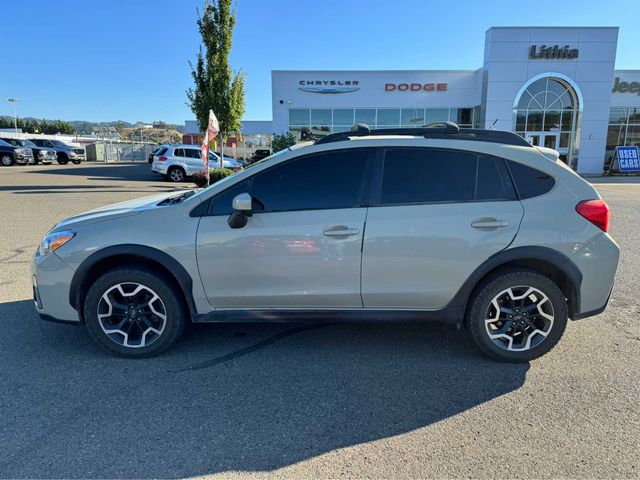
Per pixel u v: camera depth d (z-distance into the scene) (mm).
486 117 26906
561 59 26375
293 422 2850
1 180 20344
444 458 2514
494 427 2795
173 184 20125
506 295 3555
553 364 3600
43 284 3615
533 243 3441
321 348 3914
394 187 3512
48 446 2590
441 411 2973
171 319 3625
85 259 3539
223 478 2357
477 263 3455
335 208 3488
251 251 3490
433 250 3449
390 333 4246
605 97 26875
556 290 3477
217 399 3102
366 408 3010
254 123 57625
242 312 3627
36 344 3932
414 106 27969
